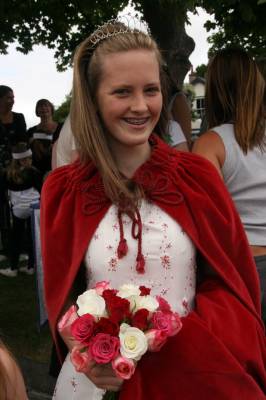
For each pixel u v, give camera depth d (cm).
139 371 157
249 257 182
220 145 243
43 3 652
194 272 178
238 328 164
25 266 671
